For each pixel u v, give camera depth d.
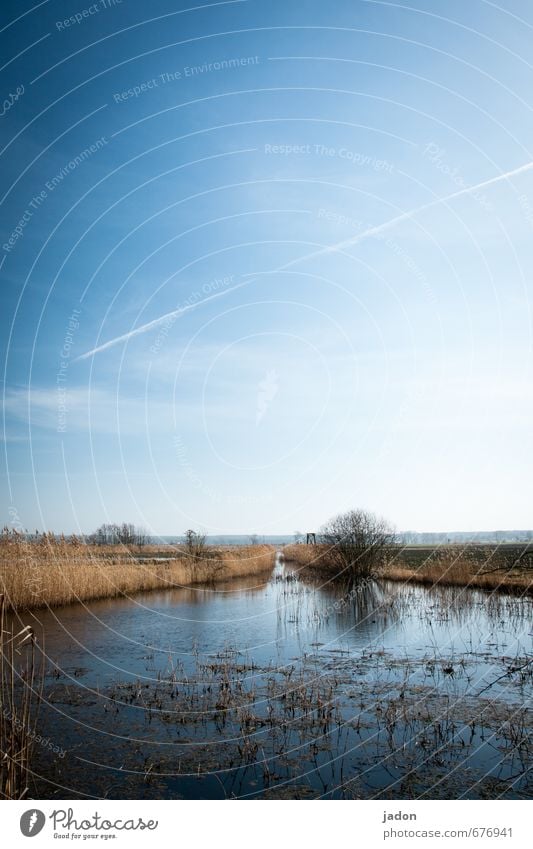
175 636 16.97
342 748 8.73
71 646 15.55
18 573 20.42
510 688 11.52
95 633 17.25
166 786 7.56
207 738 9.13
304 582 31.17
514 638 16.27
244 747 8.69
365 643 16.05
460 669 13.05
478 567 27.98
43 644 15.70
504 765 8.08
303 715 10.07
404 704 10.52
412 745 8.77
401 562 34.06
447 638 16.53
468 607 21.14
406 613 20.58
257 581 31.92
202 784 7.63
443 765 8.11
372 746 8.77
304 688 11.60
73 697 11.00
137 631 17.61
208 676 12.55
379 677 12.45
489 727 9.46
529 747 8.60
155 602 23.58
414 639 16.50
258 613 20.95
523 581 24.91
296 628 18.16
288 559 47.03
